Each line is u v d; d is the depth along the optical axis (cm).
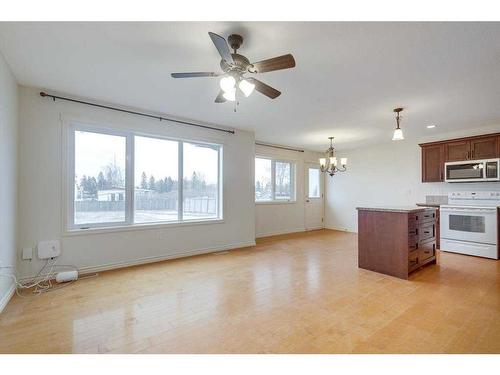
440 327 204
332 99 327
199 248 438
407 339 188
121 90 305
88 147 342
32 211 296
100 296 262
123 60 235
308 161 714
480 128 464
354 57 225
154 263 380
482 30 186
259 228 601
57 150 312
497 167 416
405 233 314
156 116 388
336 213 727
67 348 177
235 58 191
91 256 335
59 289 280
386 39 198
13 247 270
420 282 303
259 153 600
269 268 358
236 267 362
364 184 660
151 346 180
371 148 646
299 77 265
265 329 202
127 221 370
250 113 391
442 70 248
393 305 243
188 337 191
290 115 398
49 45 210
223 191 468
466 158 457
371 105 349
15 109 275
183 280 310
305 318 219
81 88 299
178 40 203
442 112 377
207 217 459
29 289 279
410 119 413
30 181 295
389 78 266
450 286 290
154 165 400
